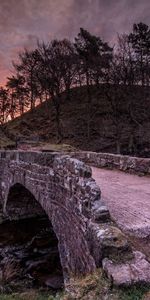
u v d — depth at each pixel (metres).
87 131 55.19
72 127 57.78
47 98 75.69
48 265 12.00
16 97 78.00
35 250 13.86
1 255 13.34
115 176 12.91
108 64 47.50
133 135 46.25
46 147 32.62
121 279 3.82
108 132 52.12
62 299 4.26
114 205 7.48
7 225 17.41
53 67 52.75
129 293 3.70
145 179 11.95
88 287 4.08
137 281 3.79
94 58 52.00
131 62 47.03
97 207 5.27
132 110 49.28
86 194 5.80
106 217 5.18
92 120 58.00
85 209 5.79
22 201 17.92
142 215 6.58
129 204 7.58
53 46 55.44
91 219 5.34
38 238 15.16
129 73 46.69
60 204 8.24
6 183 18.22
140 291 3.70
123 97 48.69
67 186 7.42
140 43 55.91
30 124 64.31
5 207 18.19
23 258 12.88
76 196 6.55
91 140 52.38
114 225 5.05
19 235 15.98
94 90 69.31
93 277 4.24
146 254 4.72
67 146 33.62
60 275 10.90
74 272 6.44
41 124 63.41
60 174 8.19
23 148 34.47
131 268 4.05
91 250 5.04
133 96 50.34
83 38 59.72
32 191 11.66
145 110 52.47
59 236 8.33
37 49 55.56
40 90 64.44
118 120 47.03
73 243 6.82
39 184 10.67
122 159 14.88
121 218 6.35
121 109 51.06
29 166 12.27
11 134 43.12
